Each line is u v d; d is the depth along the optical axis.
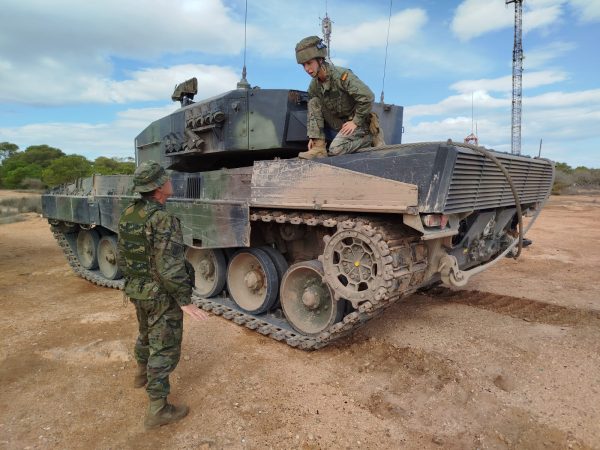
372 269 4.54
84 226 9.10
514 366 4.73
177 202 6.80
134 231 3.72
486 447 3.44
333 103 5.51
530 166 6.13
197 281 7.31
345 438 3.58
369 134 5.51
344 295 4.77
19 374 4.77
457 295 7.56
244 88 6.92
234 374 4.71
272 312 6.27
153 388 3.72
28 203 28.08
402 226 4.77
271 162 5.41
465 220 5.52
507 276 9.00
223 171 6.20
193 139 6.91
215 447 3.48
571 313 6.51
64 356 5.18
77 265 9.89
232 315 6.26
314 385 4.45
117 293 8.21
